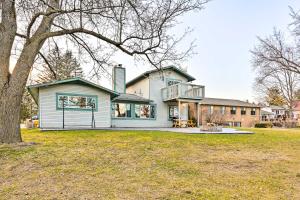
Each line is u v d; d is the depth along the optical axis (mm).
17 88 6379
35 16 6621
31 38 6785
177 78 22016
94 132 10938
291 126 33062
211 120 30312
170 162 4641
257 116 37000
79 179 3537
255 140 8906
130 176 3703
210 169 4215
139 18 7406
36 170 3994
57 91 15062
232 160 5004
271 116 46375
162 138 8508
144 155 5238
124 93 20531
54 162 4480
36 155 4980
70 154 5133
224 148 6629
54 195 2900
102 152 5441
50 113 14742
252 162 4852
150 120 20547
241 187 3238
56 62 10258
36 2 6434
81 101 15766
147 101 20234
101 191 3043
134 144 6793
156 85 21047
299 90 31797
